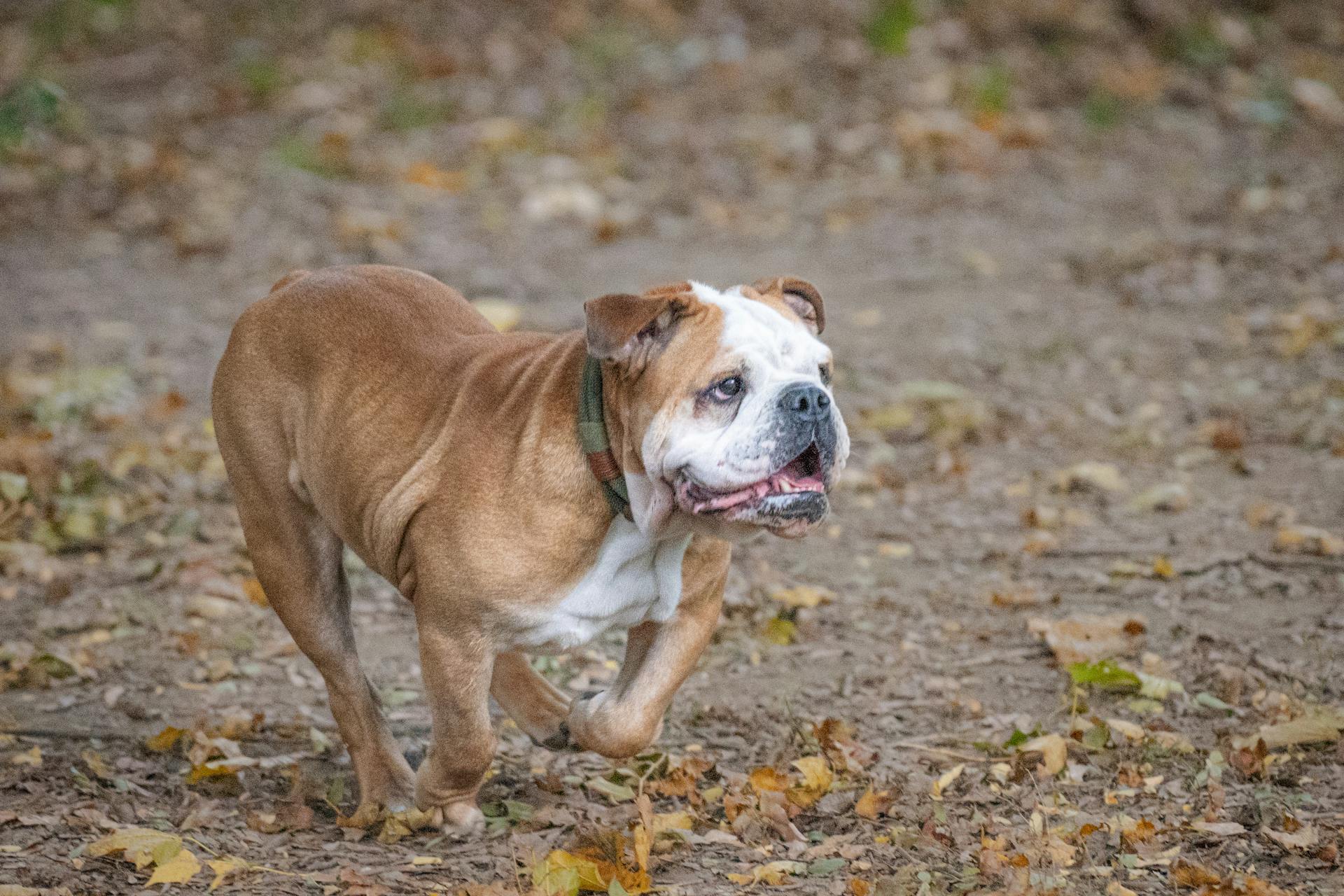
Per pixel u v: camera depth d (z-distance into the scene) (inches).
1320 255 669.3
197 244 725.9
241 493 305.4
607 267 700.7
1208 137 877.8
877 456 498.9
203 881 270.4
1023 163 844.6
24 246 735.7
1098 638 367.9
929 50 991.0
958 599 401.4
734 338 253.1
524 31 1021.8
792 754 319.9
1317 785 299.0
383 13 1047.6
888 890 259.4
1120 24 1029.2
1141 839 276.8
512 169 834.2
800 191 808.9
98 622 387.9
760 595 400.8
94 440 509.4
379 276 309.3
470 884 264.5
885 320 625.9
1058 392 548.1
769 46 1001.5
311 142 861.8
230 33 1031.6
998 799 298.0
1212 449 493.0
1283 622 377.1
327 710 349.7
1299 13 1051.3
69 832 285.4
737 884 267.7
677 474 253.9
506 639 273.1
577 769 321.1
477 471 266.7
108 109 922.1
